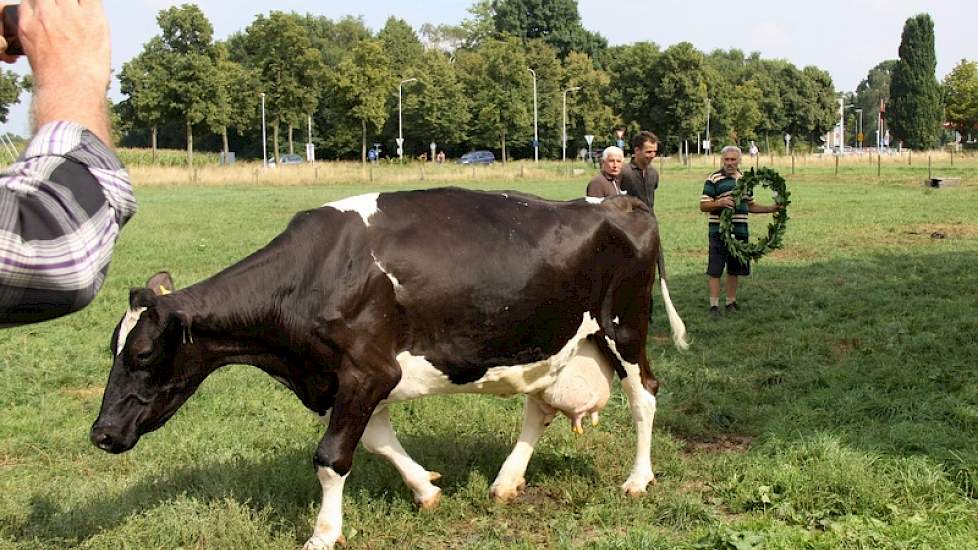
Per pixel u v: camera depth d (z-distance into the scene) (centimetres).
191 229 2128
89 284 189
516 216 512
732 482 554
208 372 471
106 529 502
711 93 7912
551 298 508
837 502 518
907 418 650
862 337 910
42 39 191
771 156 5962
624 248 538
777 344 909
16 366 872
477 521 527
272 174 4600
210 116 5197
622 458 612
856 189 3180
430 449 619
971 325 927
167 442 654
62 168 188
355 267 466
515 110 6806
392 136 7819
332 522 479
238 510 515
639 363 560
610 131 8138
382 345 472
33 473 614
